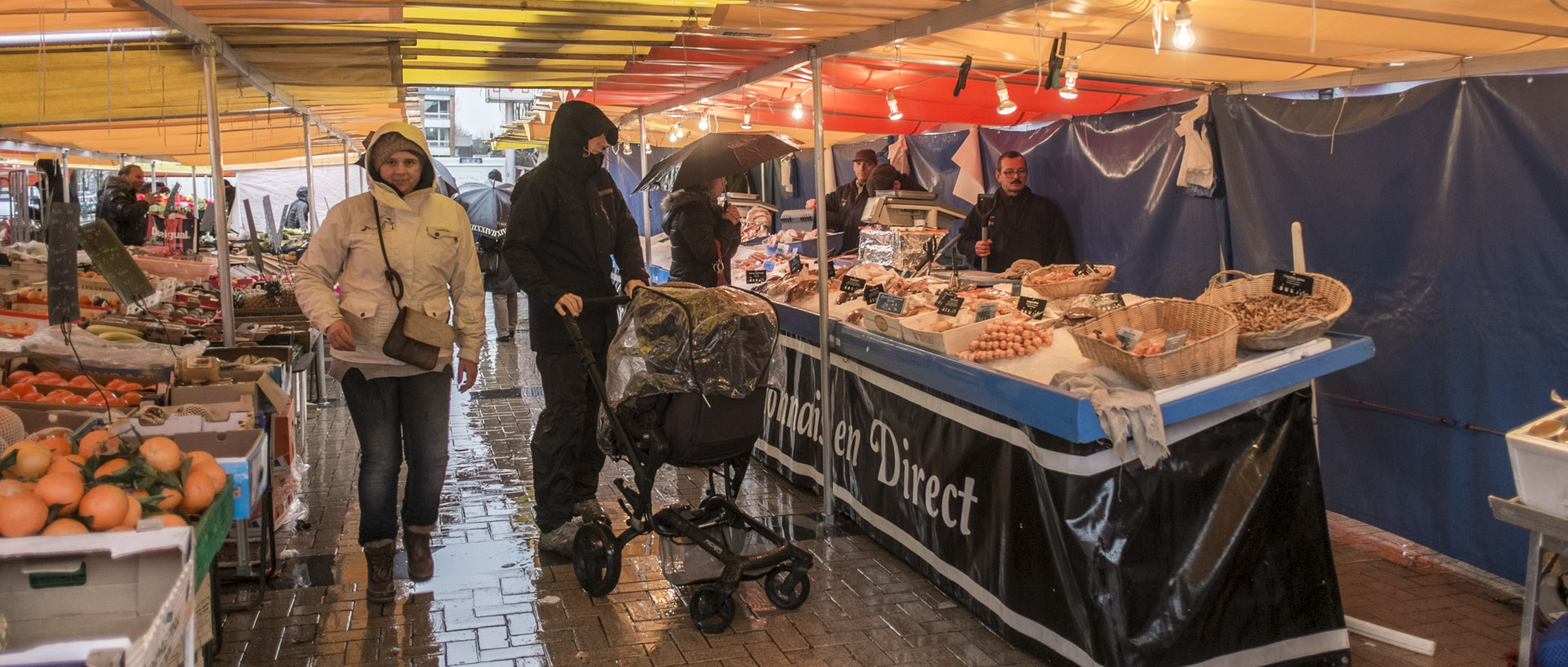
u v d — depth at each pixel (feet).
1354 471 16.15
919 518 14.39
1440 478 14.65
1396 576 14.29
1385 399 15.44
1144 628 10.80
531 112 35.12
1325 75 16.53
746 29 15.02
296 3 13.82
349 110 30.60
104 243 13.43
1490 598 13.50
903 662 11.88
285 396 14.14
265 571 13.65
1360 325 15.72
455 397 27.53
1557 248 12.78
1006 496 12.19
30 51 15.92
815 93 16.16
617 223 15.57
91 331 16.42
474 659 11.94
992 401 11.69
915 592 13.93
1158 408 10.14
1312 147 16.37
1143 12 12.60
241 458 10.16
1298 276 12.26
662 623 12.98
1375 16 11.82
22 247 24.32
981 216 23.85
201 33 15.08
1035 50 15.72
